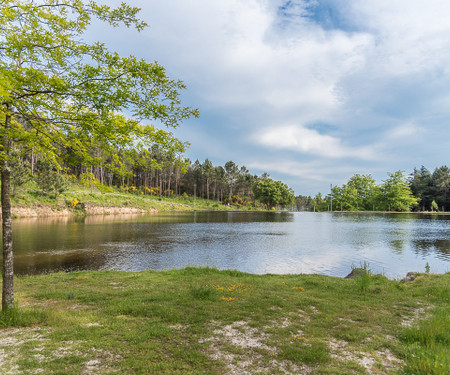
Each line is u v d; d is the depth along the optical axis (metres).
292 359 4.64
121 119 6.49
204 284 10.33
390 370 4.36
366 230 38.03
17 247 21.48
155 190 110.56
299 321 6.52
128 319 6.35
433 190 97.75
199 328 5.89
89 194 65.69
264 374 4.15
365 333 5.79
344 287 10.38
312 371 4.29
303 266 17.12
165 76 5.77
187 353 4.71
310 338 5.53
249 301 8.05
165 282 10.77
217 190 131.88
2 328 5.69
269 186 113.75
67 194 58.16
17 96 5.34
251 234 32.66
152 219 51.75
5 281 6.22
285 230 37.81
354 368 4.38
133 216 58.16
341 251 22.05
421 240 28.09
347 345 5.28
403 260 18.92
